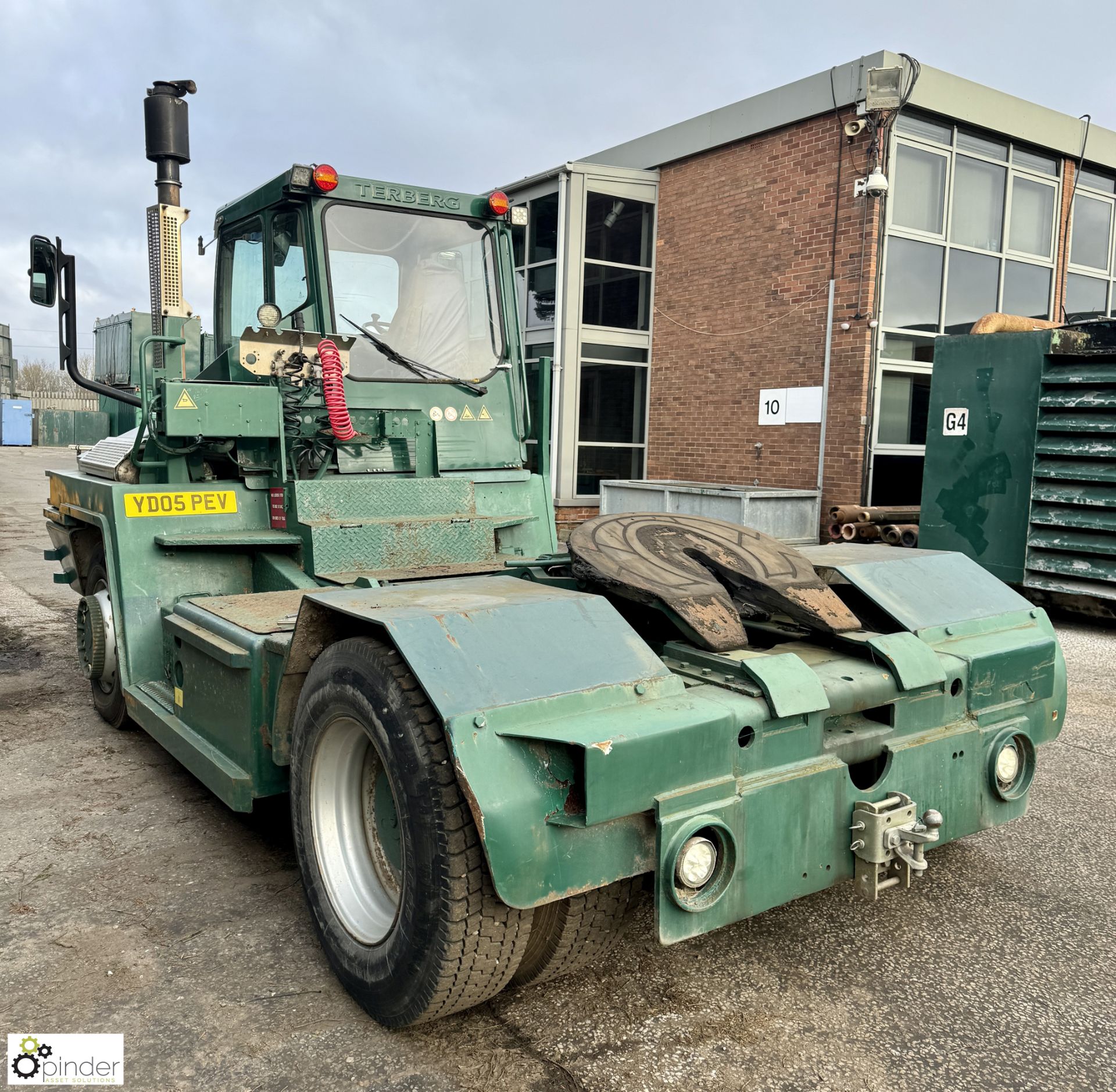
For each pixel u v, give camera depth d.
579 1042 2.33
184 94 5.26
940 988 2.60
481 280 4.66
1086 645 7.30
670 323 12.98
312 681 2.63
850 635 2.71
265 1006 2.48
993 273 11.69
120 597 4.12
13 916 2.95
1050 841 3.63
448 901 2.08
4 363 54.19
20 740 4.73
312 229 4.14
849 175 10.44
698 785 2.16
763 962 2.73
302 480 4.09
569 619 2.40
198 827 3.69
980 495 8.41
